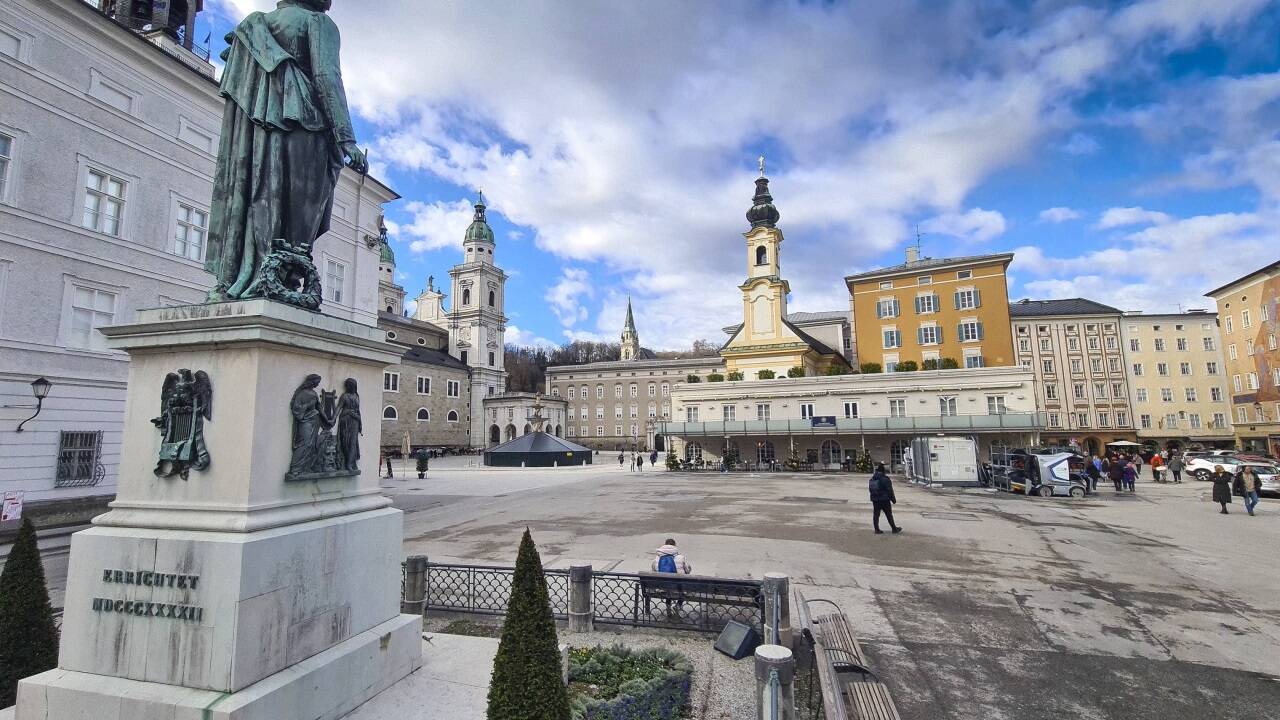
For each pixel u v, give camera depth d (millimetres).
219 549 3316
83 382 16312
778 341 54094
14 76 15133
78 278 16344
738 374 50438
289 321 3766
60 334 15875
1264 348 47562
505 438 83500
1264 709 5297
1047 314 61969
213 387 3676
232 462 3551
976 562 11141
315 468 3998
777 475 38844
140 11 24078
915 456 30547
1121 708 5305
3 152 14938
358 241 28016
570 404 96625
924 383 41500
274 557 3498
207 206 20328
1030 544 13047
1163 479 30875
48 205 15727
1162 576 10164
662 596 7160
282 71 4496
